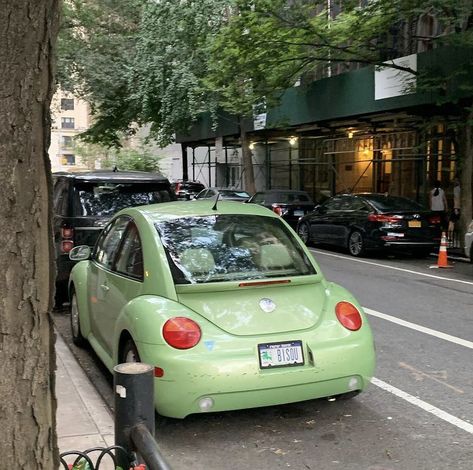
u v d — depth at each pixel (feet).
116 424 8.34
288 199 65.00
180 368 12.98
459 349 21.68
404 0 44.98
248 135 88.94
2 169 5.82
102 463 11.75
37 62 5.95
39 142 6.03
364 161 71.36
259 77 56.49
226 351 13.29
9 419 5.98
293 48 52.90
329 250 53.88
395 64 51.34
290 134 85.92
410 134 67.36
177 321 13.43
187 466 12.83
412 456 13.28
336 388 14.23
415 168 66.85
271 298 14.52
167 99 78.23
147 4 79.25
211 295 14.16
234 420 15.14
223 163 111.34
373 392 17.17
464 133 48.55
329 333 14.28
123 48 86.33
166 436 14.24
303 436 14.29
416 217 46.39
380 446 13.76
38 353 6.13
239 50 51.98
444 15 45.19
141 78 82.02
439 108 54.24
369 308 28.76
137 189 27.45
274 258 15.64
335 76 64.54
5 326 5.92
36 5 5.87
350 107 62.39
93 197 26.61
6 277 5.91
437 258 48.08
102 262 18.83
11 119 5.81
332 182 80.28
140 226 16.33
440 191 56.44
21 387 6.03
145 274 14.99
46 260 6.18
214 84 61.05
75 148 209.67
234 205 17.94
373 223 47.01
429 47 57.06
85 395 15.79
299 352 13.83
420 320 26.27
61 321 25.68
